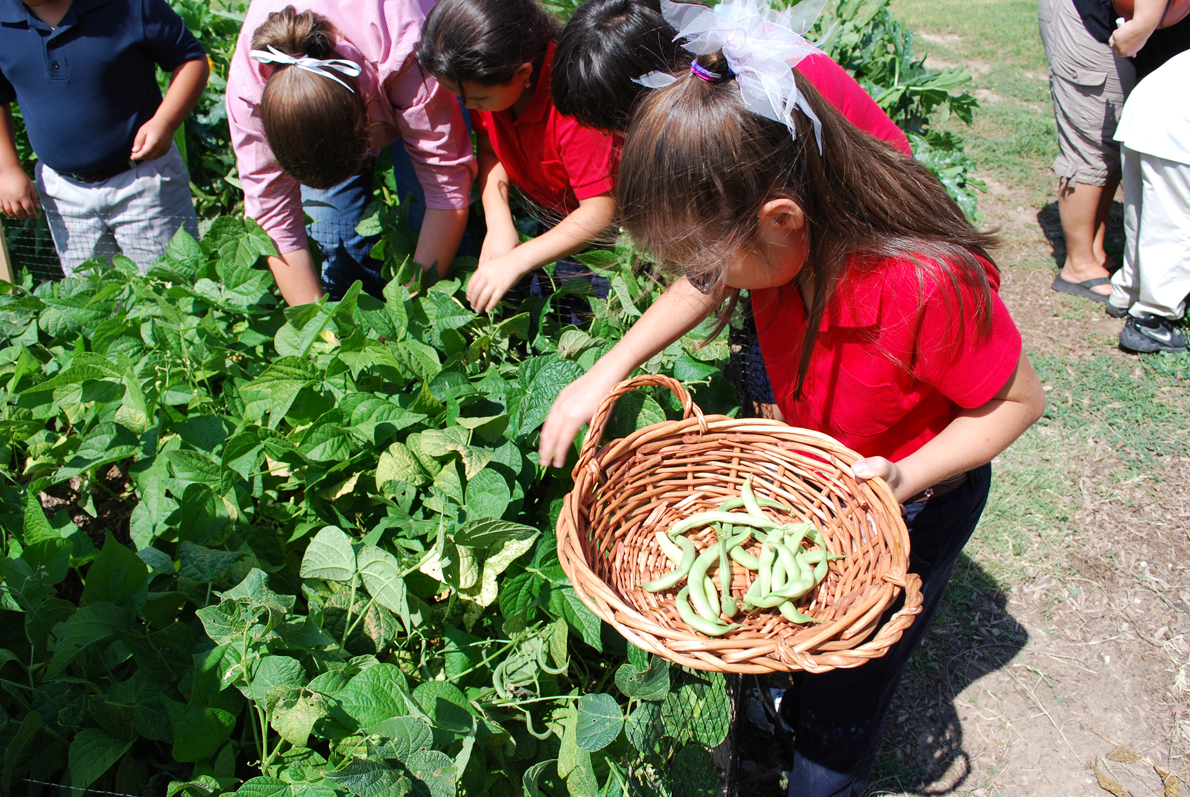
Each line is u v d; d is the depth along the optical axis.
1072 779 2.32
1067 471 3.27
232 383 2.10
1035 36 8.20
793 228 1.22
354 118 1.86
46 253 3.94
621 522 1.61
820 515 1.57
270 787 1.24
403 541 1.64
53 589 1.55
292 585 1.72
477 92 1.88
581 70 1.68
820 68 1.75
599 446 1.77
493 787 1.50
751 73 1.12
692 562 1.52
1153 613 2.75
